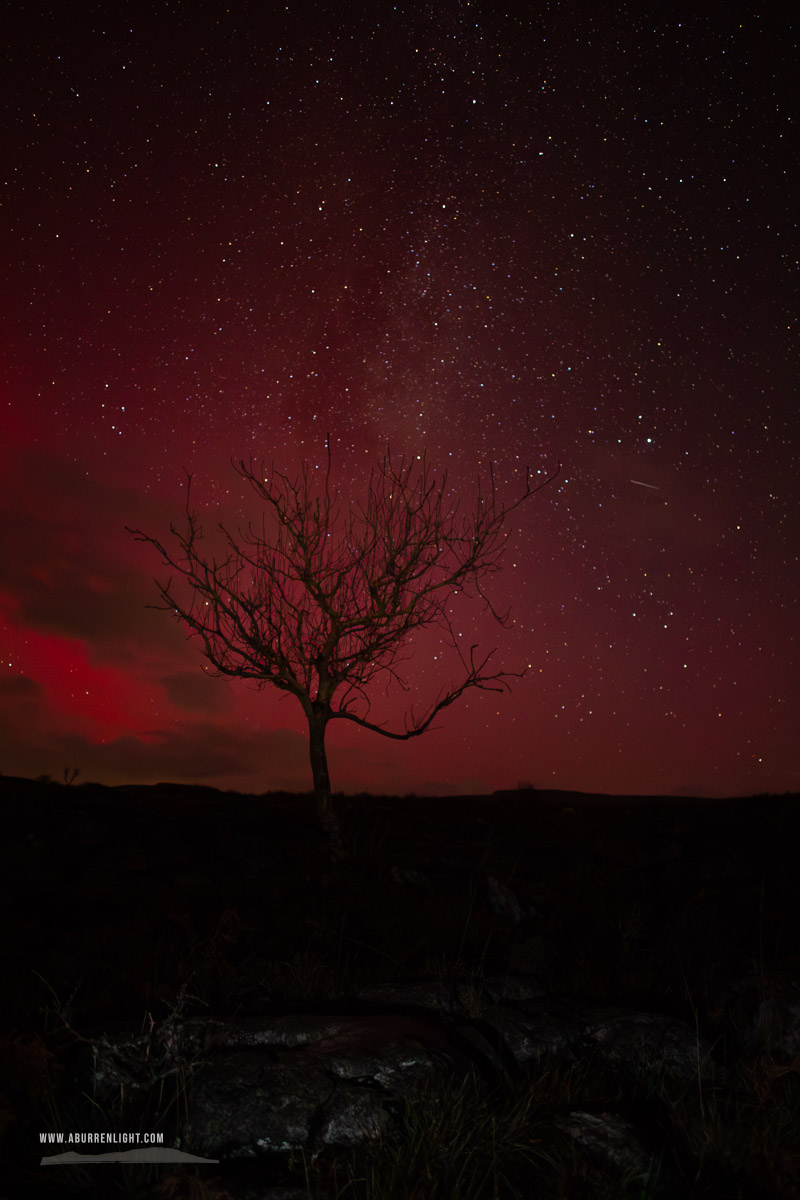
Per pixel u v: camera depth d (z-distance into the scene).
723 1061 4.64
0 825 10.28
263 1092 3.70
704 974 6.00
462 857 10.84
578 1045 4.71
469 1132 3.54
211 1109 3.62
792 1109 3.97
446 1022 4.83
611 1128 3.72
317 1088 3.74
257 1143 3.52
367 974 5.83
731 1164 3.55
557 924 7.30
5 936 6.24
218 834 10.57
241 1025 4.33
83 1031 4.27
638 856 11.30
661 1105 4.11
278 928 6.96
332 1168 3.28
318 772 10.26
